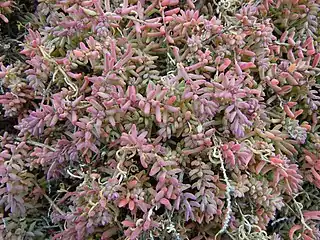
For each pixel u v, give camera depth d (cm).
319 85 35
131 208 28
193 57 32
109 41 31
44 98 32
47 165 32
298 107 35
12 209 31
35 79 32
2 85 34
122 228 30
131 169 30
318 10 35
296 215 34
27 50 32
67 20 32
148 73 31
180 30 32
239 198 32
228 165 30
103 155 31
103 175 31
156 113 29
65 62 31
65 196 31
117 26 31
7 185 30
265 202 31
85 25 31
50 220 33
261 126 32
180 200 29
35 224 33
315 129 35
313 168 34
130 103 29
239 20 32
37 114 30
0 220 32
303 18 35
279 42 34
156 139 30
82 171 30
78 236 30
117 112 29
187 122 30
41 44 32
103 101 30
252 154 31
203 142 30
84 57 31
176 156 30
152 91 29
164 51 33
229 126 31
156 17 34
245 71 33
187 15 32
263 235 31
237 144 30
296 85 34
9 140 33
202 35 32
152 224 29
